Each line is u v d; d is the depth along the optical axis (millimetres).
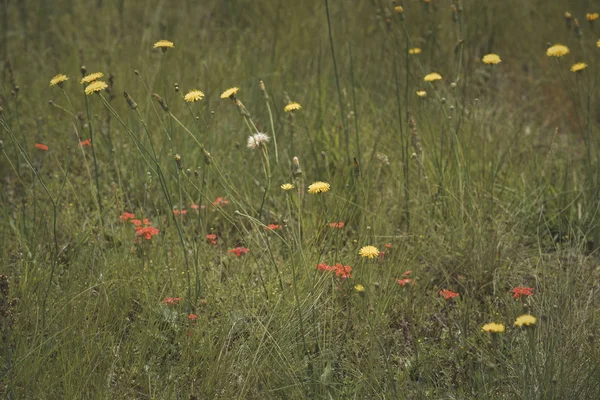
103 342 5383
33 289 5934
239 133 8570
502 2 11656
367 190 7148
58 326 5535
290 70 10242
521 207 7477
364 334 5609
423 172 7719
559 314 5676
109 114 8086
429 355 5570
